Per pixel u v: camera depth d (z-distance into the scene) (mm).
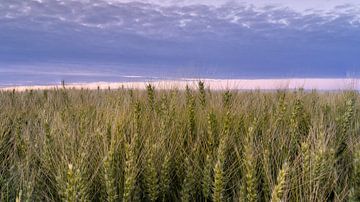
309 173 3197
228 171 3830
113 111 4969
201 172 3695
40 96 9656
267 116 5234
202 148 4141
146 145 3793
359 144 3672
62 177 3174
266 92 7965
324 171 3293
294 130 4391
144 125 4605
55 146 3961
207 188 3336
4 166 3975
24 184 3207
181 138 4500
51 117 5516
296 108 4984
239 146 4188
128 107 5176
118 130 3717
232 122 4609
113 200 2949
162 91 6676
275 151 4051
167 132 4504
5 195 3230
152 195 3275
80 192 2633
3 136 4727
